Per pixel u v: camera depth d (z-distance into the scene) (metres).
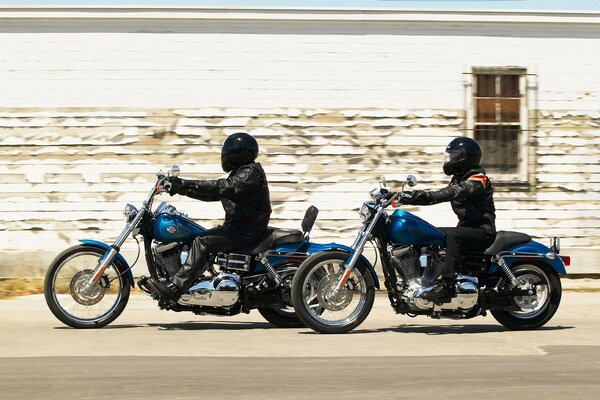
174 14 31.27
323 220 32.06
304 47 31.89
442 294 20.94
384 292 30.17
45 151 31.28
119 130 31.44
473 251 21.62
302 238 21.73
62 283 21.92
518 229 33.00
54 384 15.05
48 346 18.78
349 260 20.73
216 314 21.28
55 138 31.28
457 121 32.53
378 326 22.73
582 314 25.48
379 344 19.52
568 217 33.22
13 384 15.04
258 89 31.78
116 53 31.36
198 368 16.52
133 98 31.45
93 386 14.91
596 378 15.91
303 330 21.73
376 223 21.09
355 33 32.03
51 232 31.30
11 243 31.20
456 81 32.50
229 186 21.06
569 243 33.19
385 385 15.18
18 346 18.77
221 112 31.69
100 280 20.91
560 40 32.97
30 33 31.14
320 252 20.72
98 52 31.34
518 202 33.00
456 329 22.25
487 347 19.27
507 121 32.91
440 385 15.22
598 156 33.25
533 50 32.84
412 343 19.72
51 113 31.23
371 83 32.16
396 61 32.22
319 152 32.03
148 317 24.20
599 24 32.94
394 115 32.28
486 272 21.91
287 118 31.89
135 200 31.52
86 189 31.38
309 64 31.91
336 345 19.34
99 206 31.44
